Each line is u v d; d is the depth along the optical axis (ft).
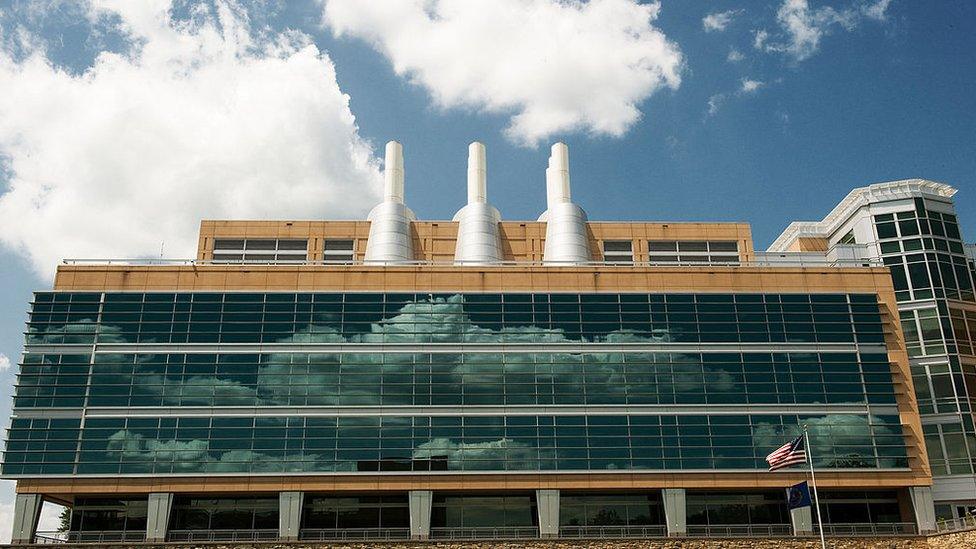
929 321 215.51
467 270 212.23
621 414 200.23
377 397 199.41
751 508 199.52
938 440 205.26
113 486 189.67
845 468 196.85
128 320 203.21
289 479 192.13
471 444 196.13
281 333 203.92
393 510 196.54
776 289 213.05
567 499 199.62
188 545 180.14
